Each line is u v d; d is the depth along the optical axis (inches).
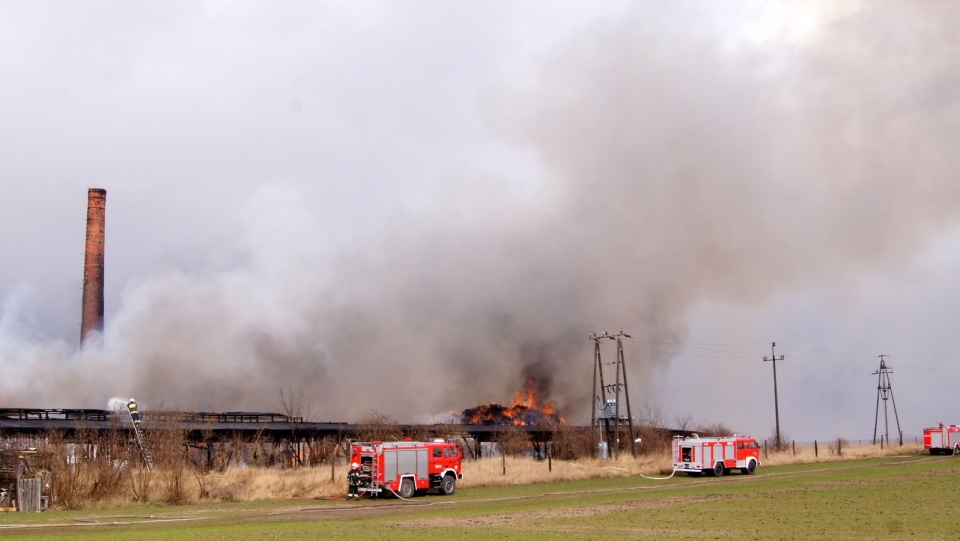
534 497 1785.2
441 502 1697.8
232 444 2640.3
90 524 1322.6
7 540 1088.8
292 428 2960.1
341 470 2310.5
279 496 1844.2
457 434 3117.6
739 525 1181.7
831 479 2080.5
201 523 1327.5
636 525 1206.9
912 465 2603.3
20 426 2536.9
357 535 1121.4
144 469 1991.9
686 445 2412.6
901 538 1023.0
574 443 3235.7
